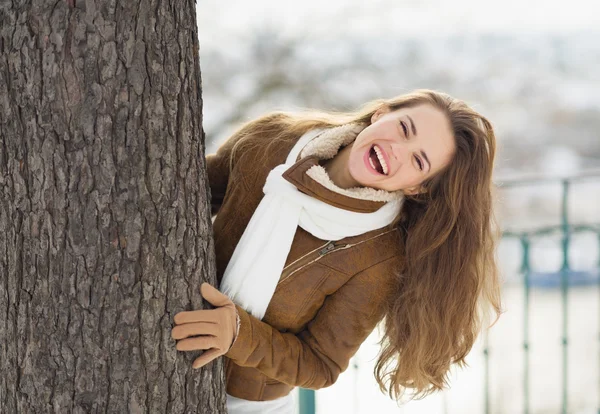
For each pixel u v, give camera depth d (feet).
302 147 6.41
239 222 6.35
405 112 6.18
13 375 5.07
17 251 4.91
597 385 13.98
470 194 6.31
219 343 5.28
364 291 6.21
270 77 28.48
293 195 5.95
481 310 6.76
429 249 6.26
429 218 6.33
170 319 5.13
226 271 5.99
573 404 12.74
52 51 4.62
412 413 10.60
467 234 6.32
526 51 39.75
